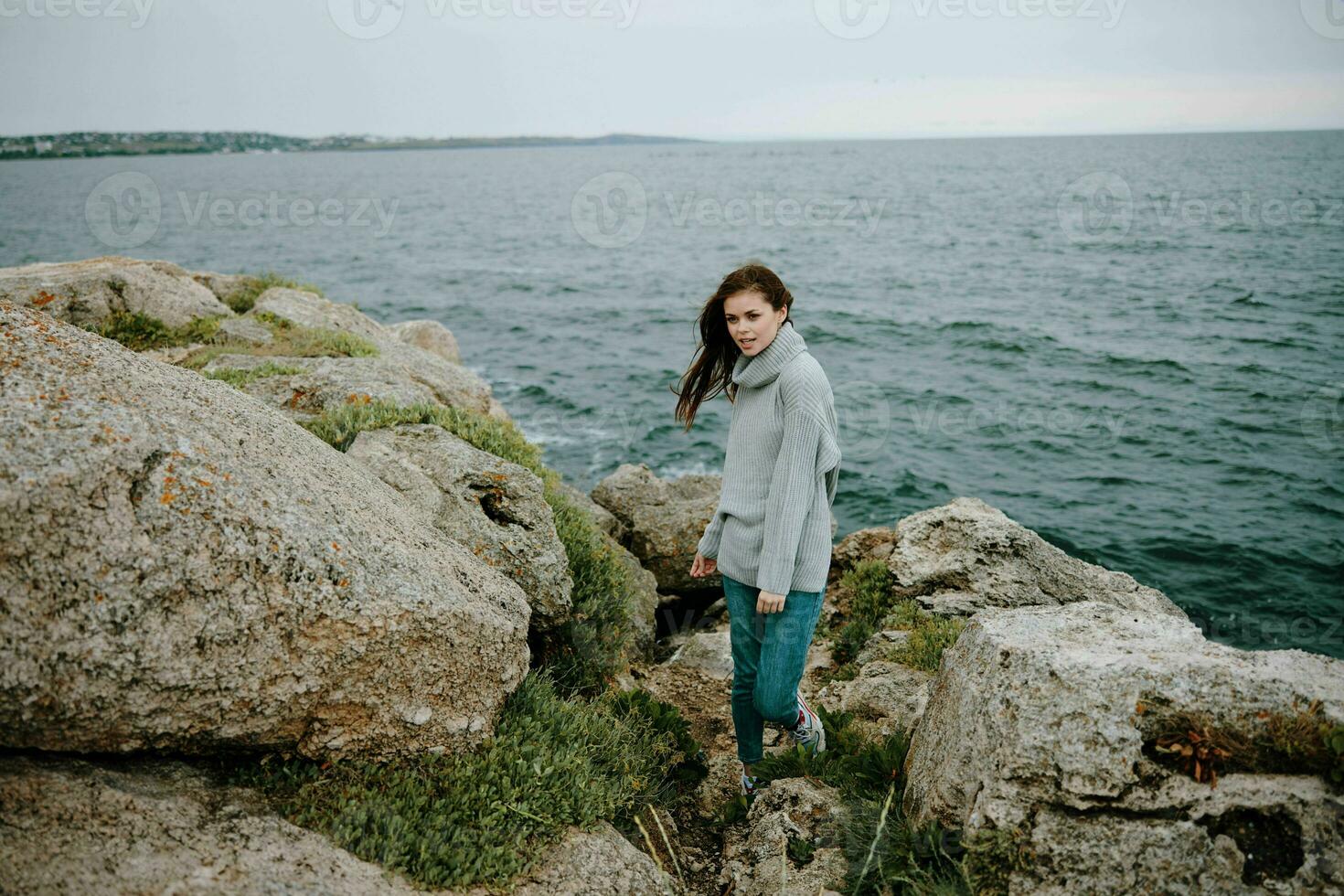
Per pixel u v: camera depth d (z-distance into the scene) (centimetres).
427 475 522
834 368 2628
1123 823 277
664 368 2584
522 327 3322
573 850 336
